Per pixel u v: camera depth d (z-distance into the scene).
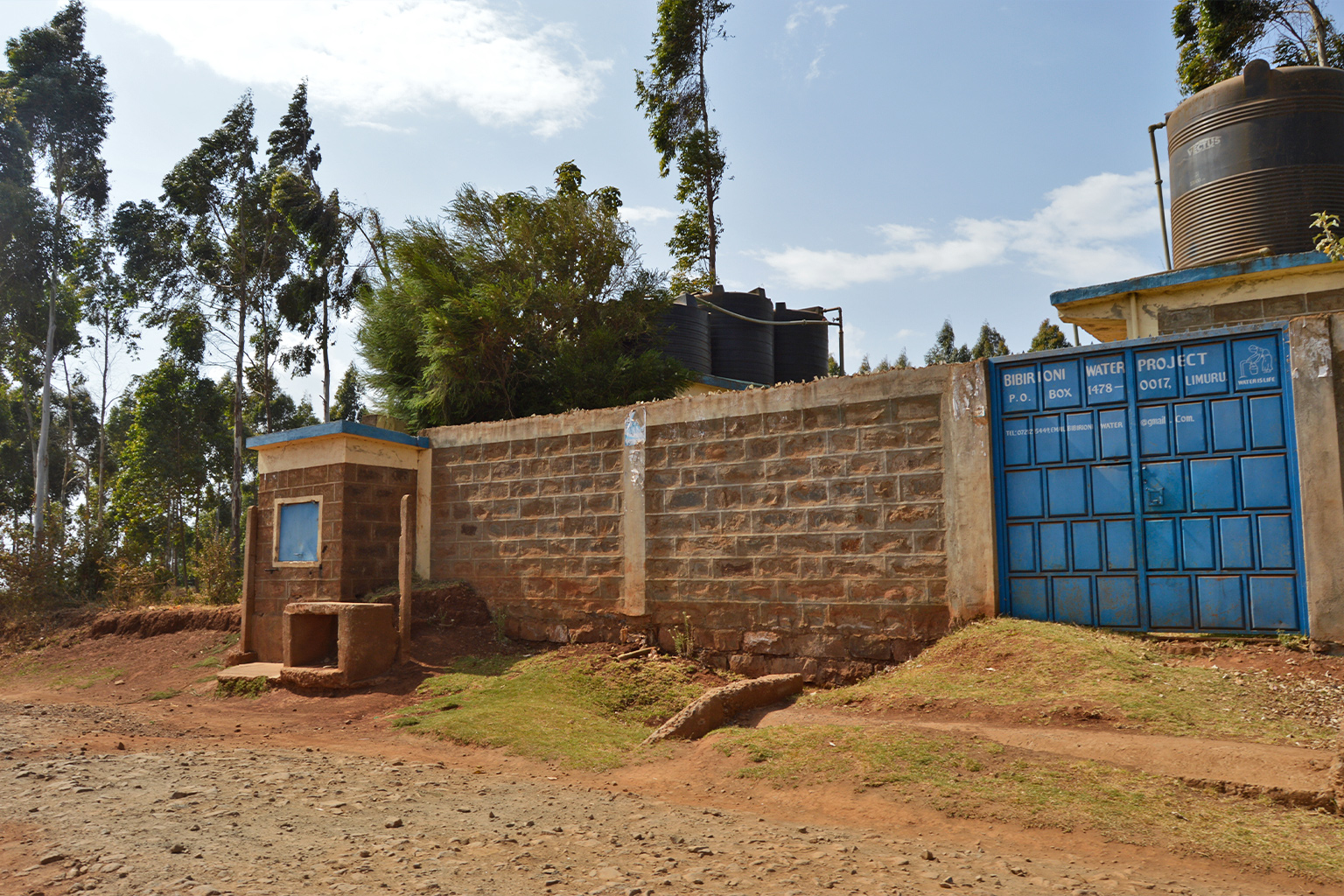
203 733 8.88
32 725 8.73
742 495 10.53
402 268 16.39
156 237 31.66
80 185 32.38
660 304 17.20
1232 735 6.04
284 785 6.12
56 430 43.12
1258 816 4.91
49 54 32.19
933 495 9.30
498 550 12.66
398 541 13.35
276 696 10.86
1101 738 6.16
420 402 15.34
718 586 10.57
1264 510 7.84
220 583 18.81
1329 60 16.64
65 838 4.66
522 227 16.14
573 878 4.07
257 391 36.22
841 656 9.62
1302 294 10.16
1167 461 8.29
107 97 32.62
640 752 7.36
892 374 9.68
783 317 21.97
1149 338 8.45
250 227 32.16
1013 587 8.87
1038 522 8.82
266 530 13.80
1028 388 8.99
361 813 5.37
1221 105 11.34
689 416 11.05
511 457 12.70
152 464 35.66
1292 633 7.59
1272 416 7.88
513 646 12.06
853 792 5.70
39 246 29.92
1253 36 17.17
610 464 11.70
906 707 7.44
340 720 9.59
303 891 3.83
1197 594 8.04
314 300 30.09
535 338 15.96
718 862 4.37
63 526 21.45
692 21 25.36
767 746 6.73
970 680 7.74
